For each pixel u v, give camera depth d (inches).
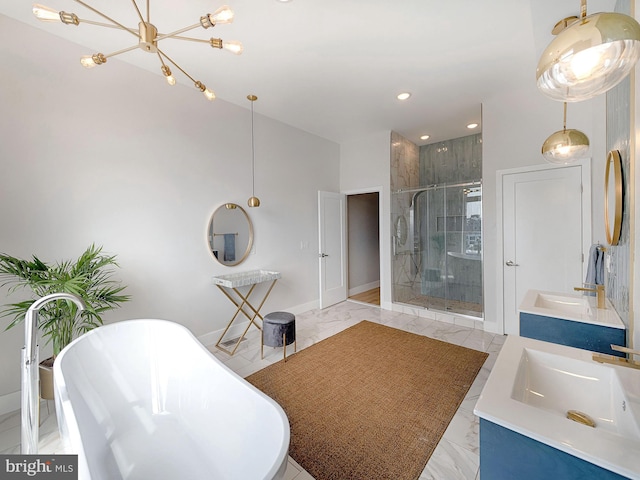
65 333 74.0
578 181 108.7
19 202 77.0
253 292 138.4
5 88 74.6
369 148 175.5
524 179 120.4
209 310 120.0
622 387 36.3
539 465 28.5
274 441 45.4
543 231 116.8
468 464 59.0
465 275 152.8
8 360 76.2
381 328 138.4
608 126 78.8
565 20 74.3
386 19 74.8
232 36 81.0
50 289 70.4
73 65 85.3
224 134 124.5
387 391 85.3
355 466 58.9
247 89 113.9
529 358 47.2
